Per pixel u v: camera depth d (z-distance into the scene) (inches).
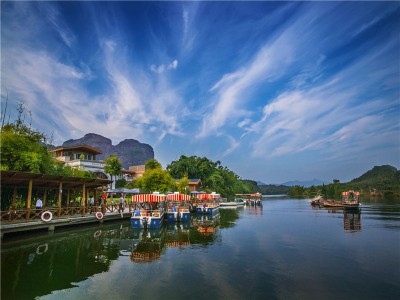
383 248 768.3
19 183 991.0
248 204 3152.1
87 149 2198.6
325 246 795.4
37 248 737.0
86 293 450.0
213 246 796.0
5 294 443.8
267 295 443.2
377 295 445.1
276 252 720.3
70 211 1157.1
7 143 1098.7
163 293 449.1
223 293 449.7
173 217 1424.7
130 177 2891.2
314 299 429.4
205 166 3545.8
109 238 910.4
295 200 4411.9
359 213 1825.8
